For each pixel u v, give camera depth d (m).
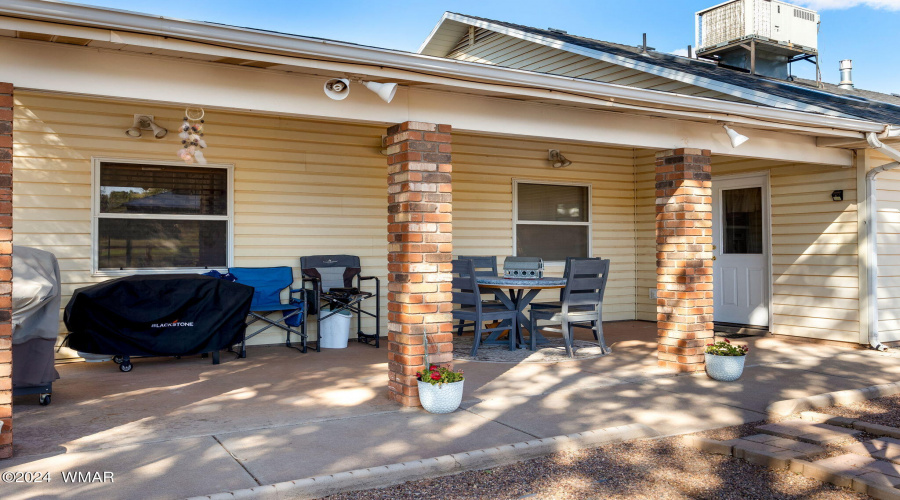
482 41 11.68
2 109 3.62
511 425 4.37
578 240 9.92
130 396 5.12
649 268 10.20
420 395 4.70
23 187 6.46
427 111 4.98
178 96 4.14
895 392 5.58
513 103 5.38
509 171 9.26
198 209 7.29
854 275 7.63
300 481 3.27
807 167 8.12
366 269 8.22
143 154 6.98
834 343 7.84
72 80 3.83
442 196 4.97
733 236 9.15
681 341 6.18
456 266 7.03
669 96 5.40
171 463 3.57
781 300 8.47
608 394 5.28
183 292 6.13
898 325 7.86
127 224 6.95
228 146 7.39
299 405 4.86
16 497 3.08
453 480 3.55
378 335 7.66
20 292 4.48
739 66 11.13
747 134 6.74
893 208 7.85
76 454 3.70
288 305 7.25
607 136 5.87
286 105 4.48
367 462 3.60
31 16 3.36
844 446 4.05
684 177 6.21
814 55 11.27
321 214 7.92
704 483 3.55
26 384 4.68
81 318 5.73
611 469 3.75
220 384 5.57
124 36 3.61
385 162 8.33
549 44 9.96
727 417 4.69
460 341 8.09
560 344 7.82
